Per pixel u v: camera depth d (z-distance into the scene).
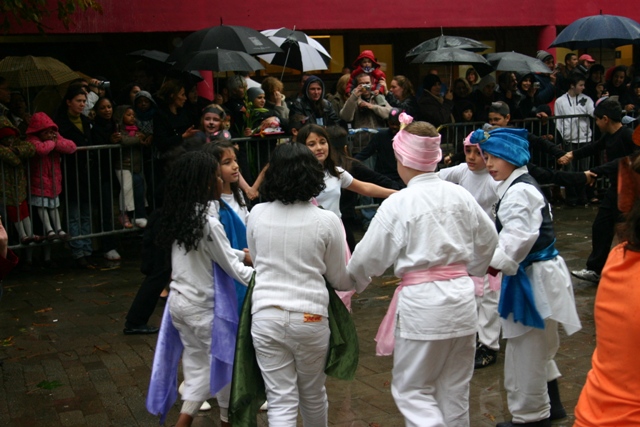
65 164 8.74
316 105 9.70
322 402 4.18
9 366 5.97
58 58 12.25
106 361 6.05
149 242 6.51
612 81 13.04
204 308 4.30
